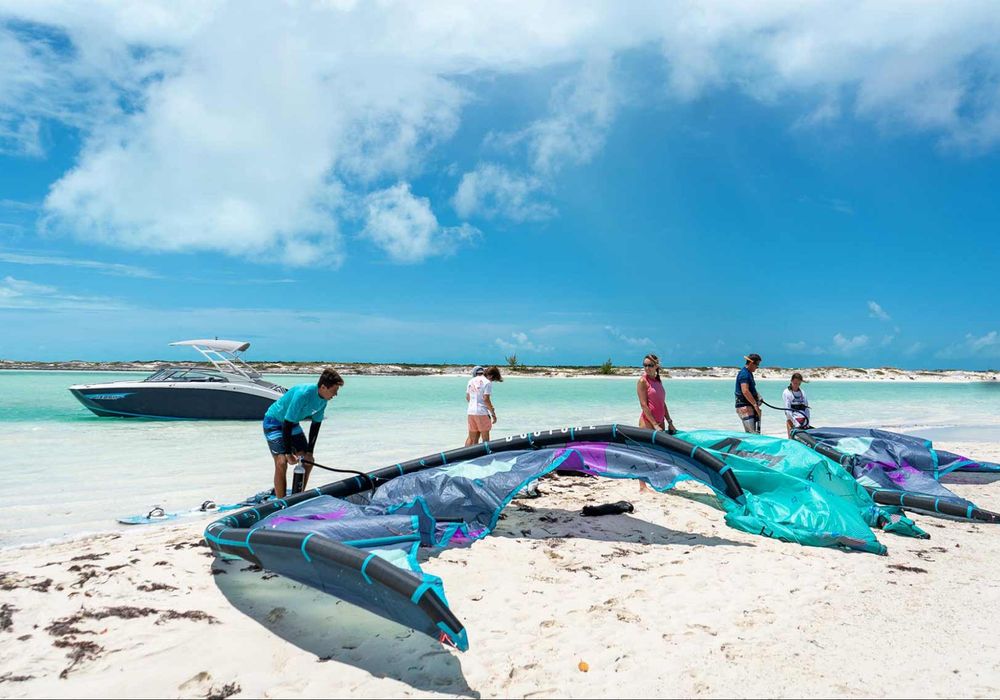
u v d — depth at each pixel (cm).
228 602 400
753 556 505
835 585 439
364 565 332
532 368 6894
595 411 1966
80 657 327
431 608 310
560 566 479
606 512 640
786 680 305
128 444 1198
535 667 320
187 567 461
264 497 674
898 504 663
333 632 360
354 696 294
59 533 586
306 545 360
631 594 421
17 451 1084
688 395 3075
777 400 2947
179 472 909
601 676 311
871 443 806
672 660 327
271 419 641
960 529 595
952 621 377
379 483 611
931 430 1580
